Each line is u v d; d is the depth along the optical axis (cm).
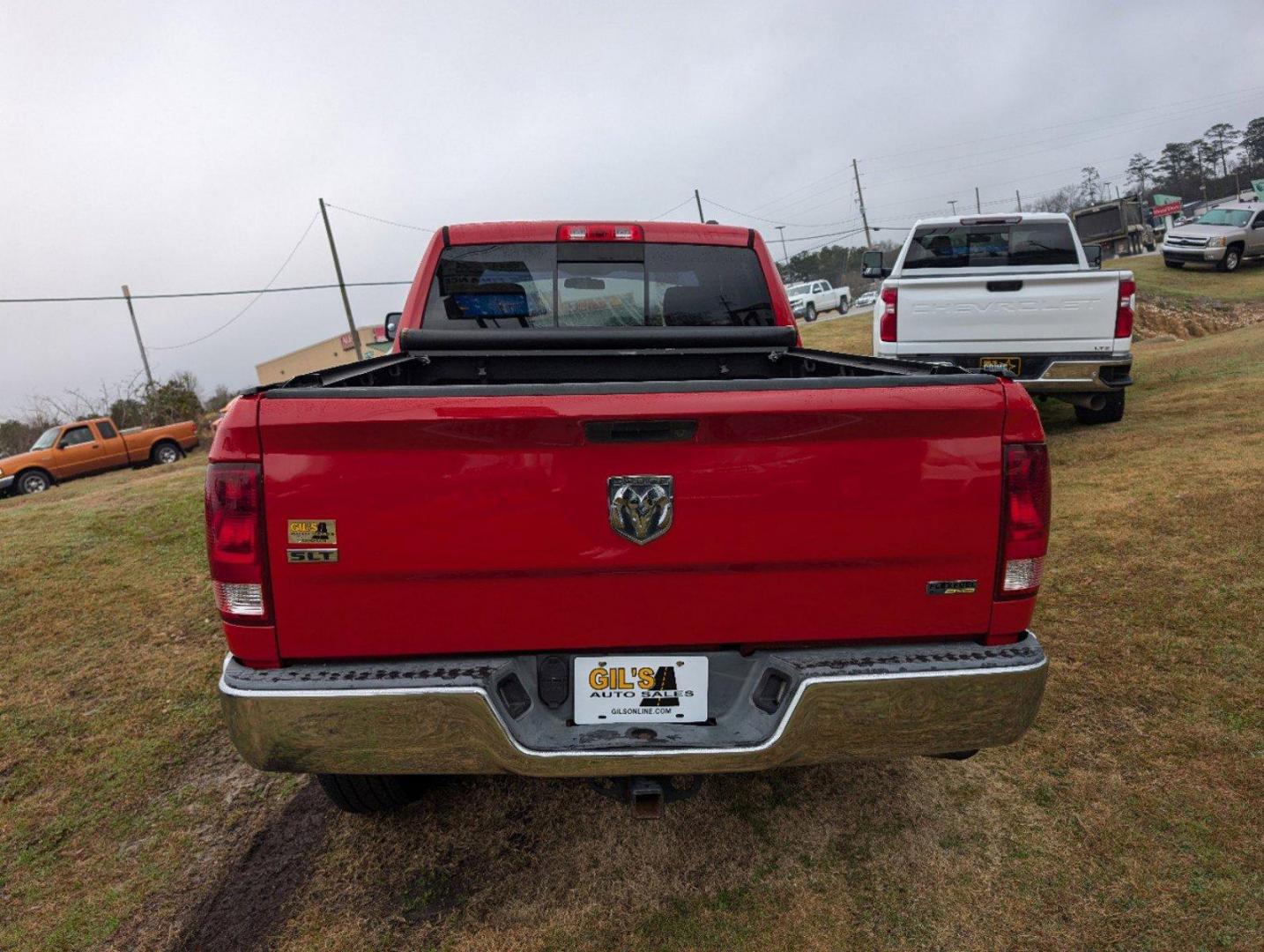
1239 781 254
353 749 182
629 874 235
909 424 181
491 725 181
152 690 375
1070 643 343
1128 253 3212
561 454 179
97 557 603
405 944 213
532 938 213
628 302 373
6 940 222
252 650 186
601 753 183
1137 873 222
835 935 208
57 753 322
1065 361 632
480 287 369
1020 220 741
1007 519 187
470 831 259
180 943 219
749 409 177
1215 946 198
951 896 219
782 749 185
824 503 183
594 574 185
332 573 181
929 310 646
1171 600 367
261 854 255
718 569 187
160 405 3198
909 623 192
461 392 176
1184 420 701
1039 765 271
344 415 174
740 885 228
